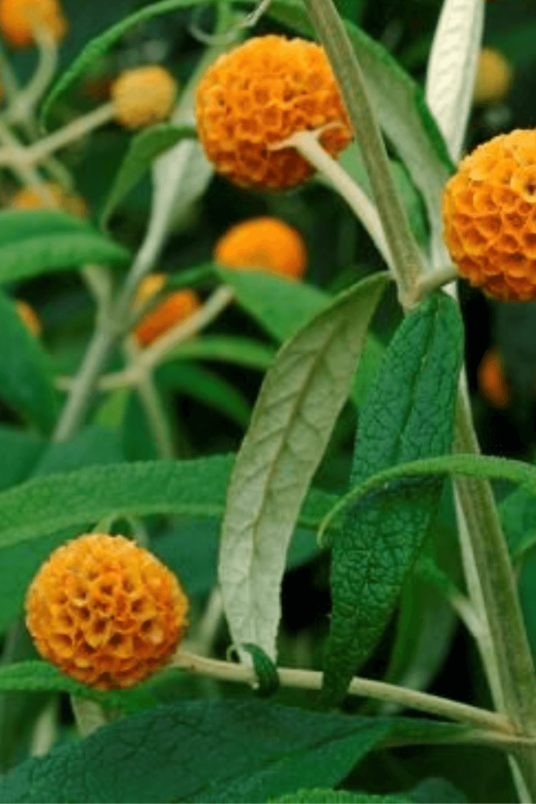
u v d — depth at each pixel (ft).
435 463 1.47
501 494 2.27
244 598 1.59
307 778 1.57
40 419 2.55
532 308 2.54
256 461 1.58
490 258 1.48
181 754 1.59
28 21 2.87
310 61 1.63
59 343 3.34
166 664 1.55
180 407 3.23
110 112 2.66
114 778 1.58
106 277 2.58
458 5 1.75
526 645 1.57
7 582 1.94
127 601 1.53
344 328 1.57
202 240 3.22
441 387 1.52
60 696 2.35
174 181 2.39
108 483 1.68
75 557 1.54
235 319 3.24
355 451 1.52
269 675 1.54
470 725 1.59
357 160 2.01
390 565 1.50
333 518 1.63
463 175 1.48
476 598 1.69
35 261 2.29
